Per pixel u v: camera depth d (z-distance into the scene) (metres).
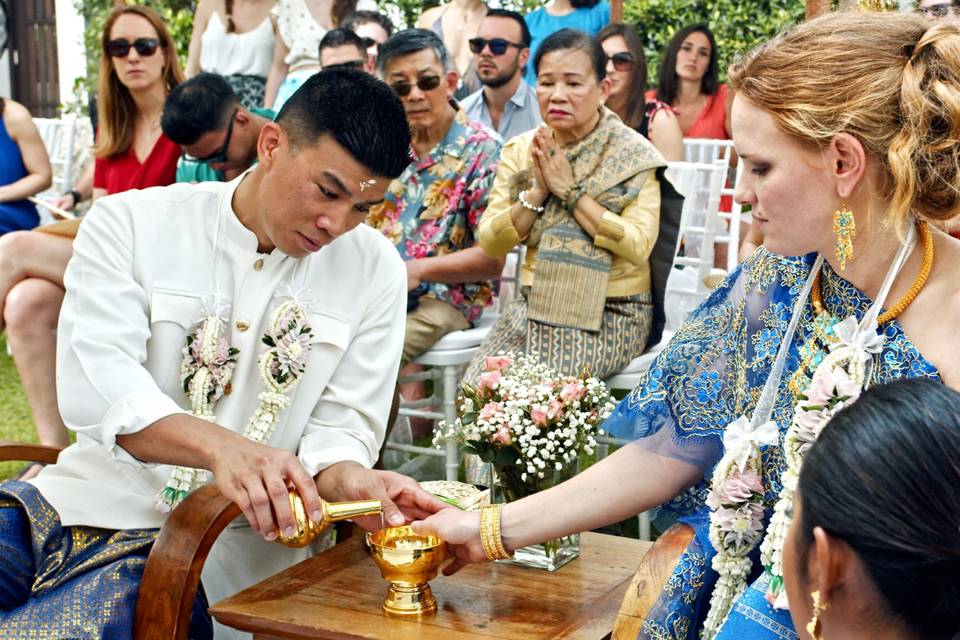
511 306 4.00
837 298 1.90
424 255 4.18
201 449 2.27
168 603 2.19
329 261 2.60
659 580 2.01
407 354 3.97
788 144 1.75
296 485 2.22
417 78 4.08
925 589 1.16
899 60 1.72
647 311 3.88
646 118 5.30
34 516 2.39
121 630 2.22
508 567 2.41
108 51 4.98
